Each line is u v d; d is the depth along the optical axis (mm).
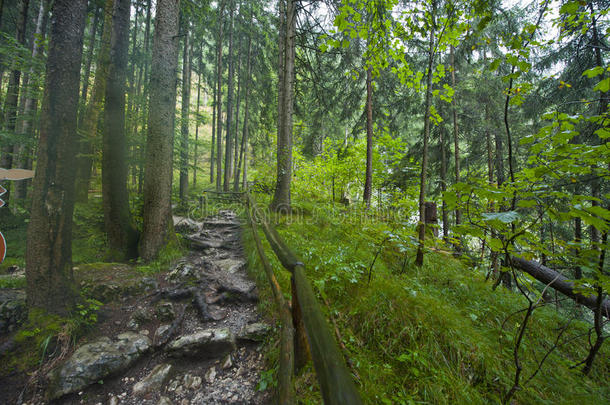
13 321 2547
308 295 1432
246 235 5797
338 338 2465
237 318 3137
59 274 2768
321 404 1839
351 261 3682
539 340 2910
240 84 15617
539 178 2072
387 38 3605
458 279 3908
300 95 8656
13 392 2113
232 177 19125
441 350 2402
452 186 1846
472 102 7934
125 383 2312
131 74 8148
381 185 8141
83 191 6395
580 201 1589
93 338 2656
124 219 4621
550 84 6949
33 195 2688
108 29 6738
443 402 1988
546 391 2262
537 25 2383
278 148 7375
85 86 7336
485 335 2822
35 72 5668
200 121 10922
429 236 4797
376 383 2072
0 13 6148
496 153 8336
